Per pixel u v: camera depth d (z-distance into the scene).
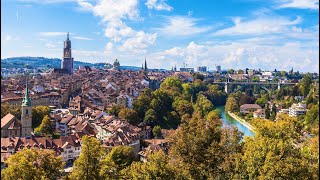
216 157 66.00
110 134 176.88
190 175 65.56
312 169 57.03
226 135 67.94
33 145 153.88
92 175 67.06
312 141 68.19
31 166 60.25
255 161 58.44
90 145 68.06
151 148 156.00
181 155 68.00
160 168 64.12
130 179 67.25
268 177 55.06
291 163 56.19
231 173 62.47
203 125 70.25
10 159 61.84
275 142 59.25
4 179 59.44
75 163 67.31
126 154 138.75
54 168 63.78
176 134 70.44
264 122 67.38
